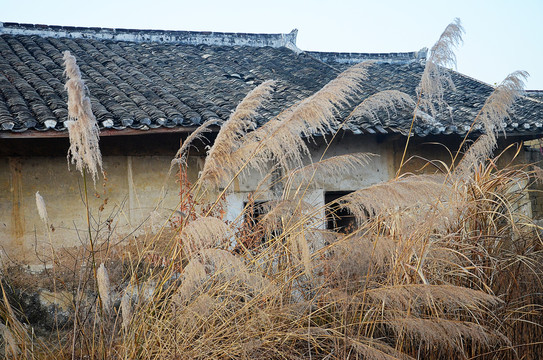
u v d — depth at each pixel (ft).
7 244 22.35
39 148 22.94
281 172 25.16
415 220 14.15
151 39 37.11
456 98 32.76
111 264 21.79
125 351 13.08
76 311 13.85
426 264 14.17
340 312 13.56
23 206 22.75
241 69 33.32
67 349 14.28
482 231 14.79
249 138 15.08
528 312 13.97
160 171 24.56
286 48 39.58
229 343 13.20
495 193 15.06
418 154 28.22
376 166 27.61
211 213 17.13
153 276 14.76
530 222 15.67
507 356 13.89
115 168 24.03
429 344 13.52
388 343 13.88
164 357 12.91
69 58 13.08
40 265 22.36
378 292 12.86
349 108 26.86
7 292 21.04
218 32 38.83
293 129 14.32
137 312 13.79
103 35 35.94
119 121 22.38
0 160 22.66
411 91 34.96
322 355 13.19
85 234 23.15
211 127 23.43
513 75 16.07
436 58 16.62
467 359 13.12
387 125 25.67
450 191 14.55
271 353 13.14
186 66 32.78
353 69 14.15
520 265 14.64
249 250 14.82
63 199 23.20
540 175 15.66
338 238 14.26
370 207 13.43
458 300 12.60
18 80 25.35
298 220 14.56
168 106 24.49
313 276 14.20
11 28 33.71
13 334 13.61
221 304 13.52
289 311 13.53
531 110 29.60
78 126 13.19
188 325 13.23
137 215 23.90
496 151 29.40
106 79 27.63
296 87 29.96
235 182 24.77
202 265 12.55
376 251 13.29
